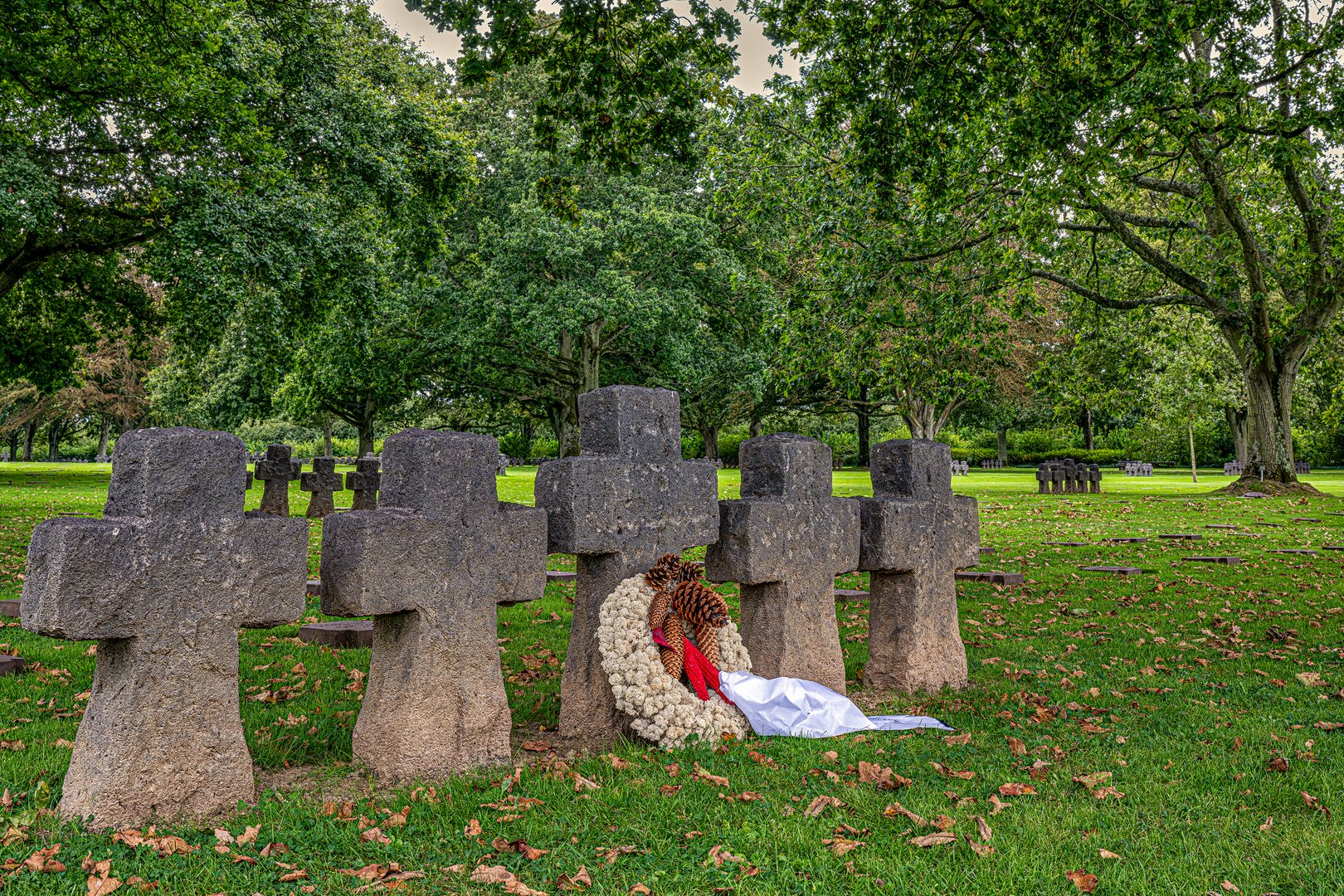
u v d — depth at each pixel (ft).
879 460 22.57
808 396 142.61
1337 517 67.62
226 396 132.98
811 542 19.84
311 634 25.22
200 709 12.97
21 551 41.37
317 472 59.36
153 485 12.62
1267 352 73.51
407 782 14.62
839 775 15.24
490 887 11.01
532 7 33.81
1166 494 91.25
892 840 12.48
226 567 13.23
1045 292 100.94
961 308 42.93
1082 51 33.71
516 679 21.77
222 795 13.11
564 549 16.87
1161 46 31.17
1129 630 28.27
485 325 95.20
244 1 48.70
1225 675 22.48
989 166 40.37
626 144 38.19
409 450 15.24
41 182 44.45
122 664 12.61
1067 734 17.61
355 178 56.85
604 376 126.00
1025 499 87.15
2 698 18.84
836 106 35.68
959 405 128.36
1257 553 48.19
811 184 47.09
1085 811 13.51
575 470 16.81
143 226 57.41
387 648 15.19
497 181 101.81
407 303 98.68
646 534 17.84
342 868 11.47
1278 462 85.71
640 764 15.53
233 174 50.67
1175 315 89.25
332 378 108.68
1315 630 28.04
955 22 33.55
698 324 99.40
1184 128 35.68
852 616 30.27
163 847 11.63
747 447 20.36
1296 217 54.80
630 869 11.53
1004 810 13.66
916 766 15.64
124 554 12.24
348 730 17.17
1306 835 12.64
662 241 94.84
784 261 61.46
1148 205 76.33
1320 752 16.30
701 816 13.24
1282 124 35.50
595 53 35.17
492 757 15.71
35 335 69.41
